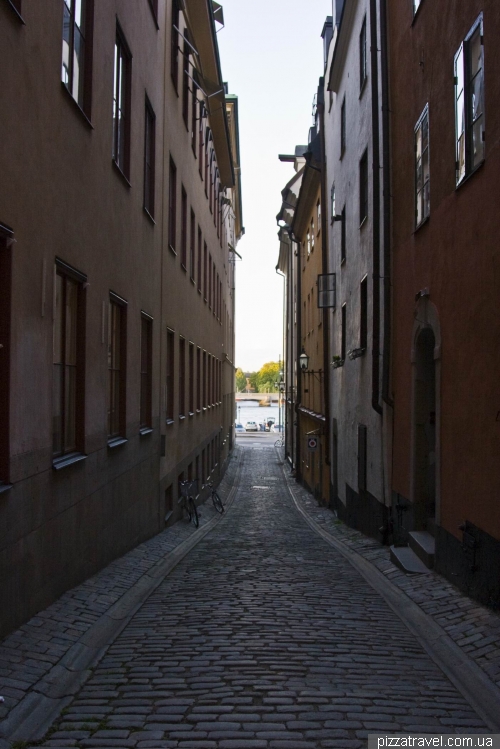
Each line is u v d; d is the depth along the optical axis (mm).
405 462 11148
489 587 6984
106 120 9188
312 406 26703
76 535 7855
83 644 5840
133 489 11289
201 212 22484
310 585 8797
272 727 4164
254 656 5613
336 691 4816
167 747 3873
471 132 7762
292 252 37656
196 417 21422
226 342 38625
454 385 8320
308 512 21422
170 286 15430
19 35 5859
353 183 16125
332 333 20578
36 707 4512
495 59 6906
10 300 5707
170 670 5254
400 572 9477
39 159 6438
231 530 16344
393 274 12000
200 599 7852
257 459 47969
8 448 5699
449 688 4984
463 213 7980
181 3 16453
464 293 7938
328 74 20547
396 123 11727
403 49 11156
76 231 7746
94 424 8648
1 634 5605
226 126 25781
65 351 7594
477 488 7422
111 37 9422
